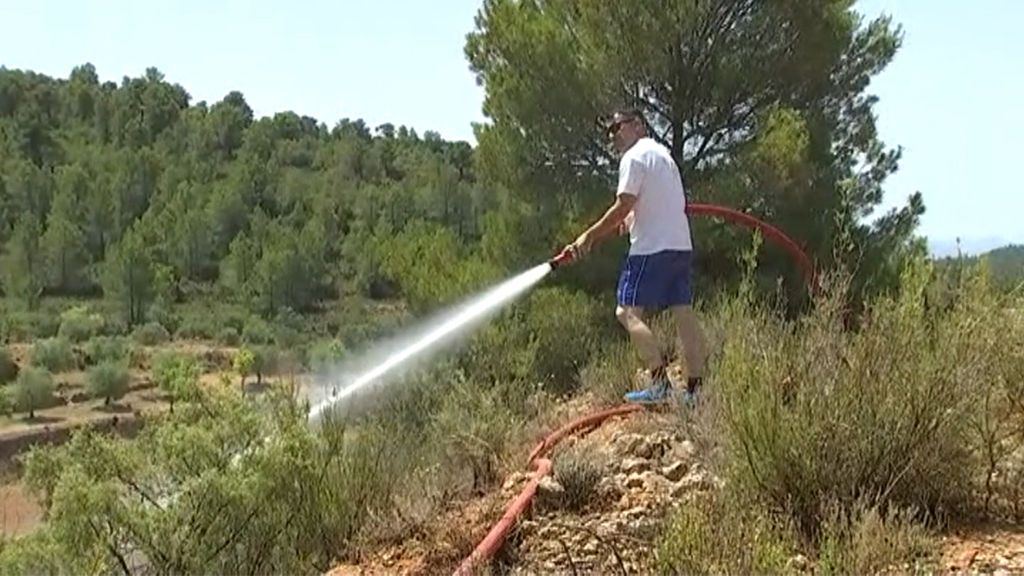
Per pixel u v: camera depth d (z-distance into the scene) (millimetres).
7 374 57125
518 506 4785
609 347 10422
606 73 13383
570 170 13703
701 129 13906
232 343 74688
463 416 7094
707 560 3785
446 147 148000
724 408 4996
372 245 22234
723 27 13656
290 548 4992
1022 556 3963
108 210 105812
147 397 51000
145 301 83125
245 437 5227
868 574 3725
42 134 132375
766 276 12148
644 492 4988
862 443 4383
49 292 93875
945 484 4422
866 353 4656
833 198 12609
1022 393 5133
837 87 14195
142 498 4961
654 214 6695
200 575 4766
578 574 4172
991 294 5824
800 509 4363
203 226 104625
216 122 143250
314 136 149500
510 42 13359
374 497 5480
